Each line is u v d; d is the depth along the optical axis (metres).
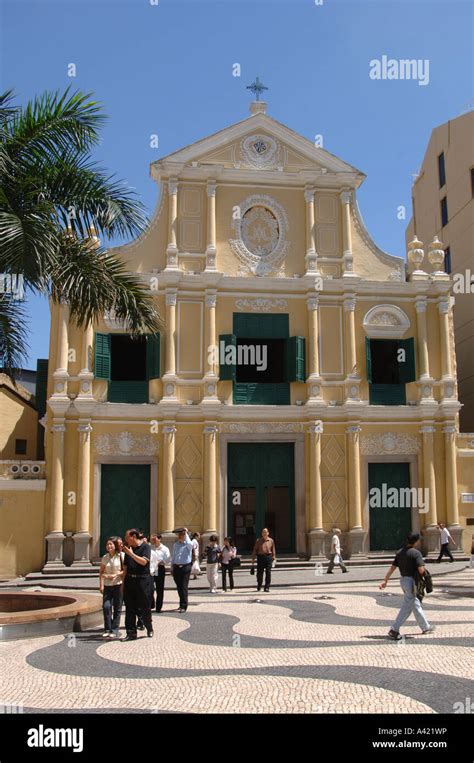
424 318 28.55
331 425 27.48
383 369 29.89
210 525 25.81
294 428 27.31
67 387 25.72
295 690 8.84
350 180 28.94
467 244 34.66
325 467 27.20
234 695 8.66
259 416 26.98
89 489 25.42
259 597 18.69
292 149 28.89
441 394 28.34
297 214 28.64
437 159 38.59
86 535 24.83
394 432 27.89
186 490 26.23
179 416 26.53
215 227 27.91
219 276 27.11
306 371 27.64
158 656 11.06
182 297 27.25
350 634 12.77
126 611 12.70
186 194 27.97
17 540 24.80
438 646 11.51
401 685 9.05
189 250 27.67
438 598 17.34
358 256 28.97
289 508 27.39
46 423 25.97
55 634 13.04
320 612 15.66
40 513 25.14
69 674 9.86
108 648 11.75
